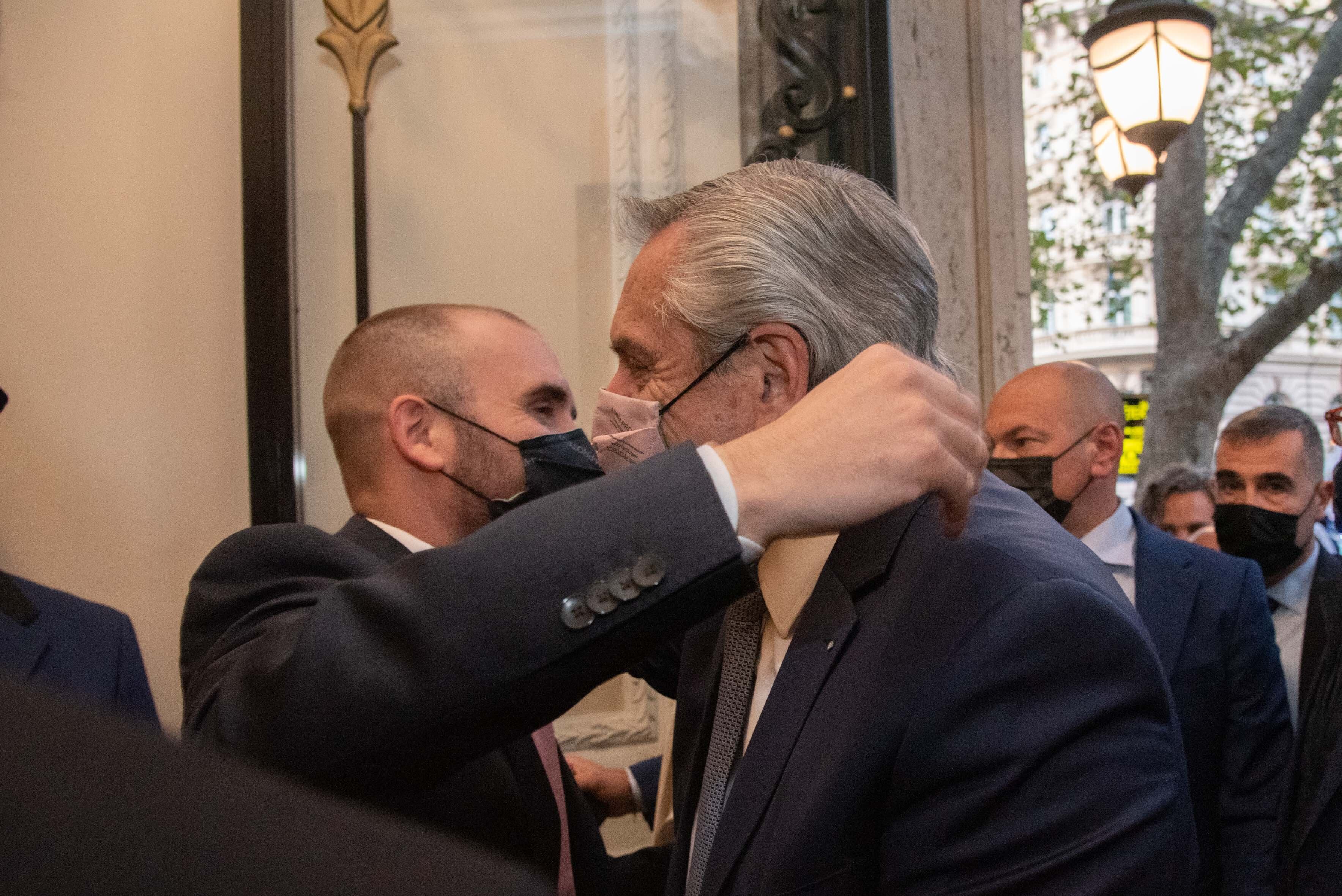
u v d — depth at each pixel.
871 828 0.82
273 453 2.12
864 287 0.97
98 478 2.15
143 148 2.20
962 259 2.66
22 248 2.14
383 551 1.41
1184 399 6.66
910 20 2.61
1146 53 2.92
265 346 2.12
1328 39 6.61
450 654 0.68
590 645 0.68
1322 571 2.06
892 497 0.71
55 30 2.17
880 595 0.89
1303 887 1.62
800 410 0.75
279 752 0.68
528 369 1.56
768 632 1.03
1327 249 7.39
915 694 0.80
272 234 2.13
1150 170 3.44
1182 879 0.75
